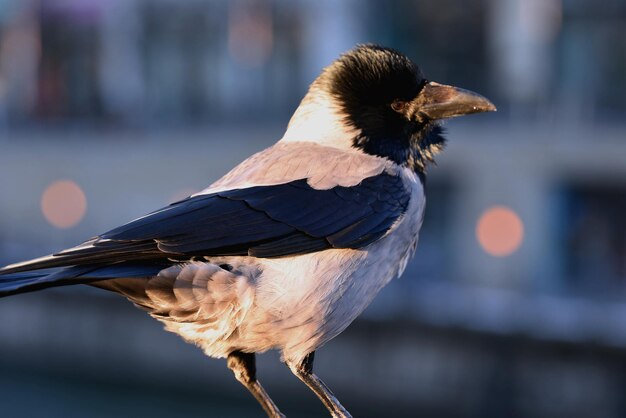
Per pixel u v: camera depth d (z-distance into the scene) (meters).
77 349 27.11
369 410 23.38
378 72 6.00
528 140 33.22
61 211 41.62
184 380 25.70
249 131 38.78
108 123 41.84
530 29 34.34
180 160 40.09
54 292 27.16
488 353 22.50
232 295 5.26
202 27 39.97
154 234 5.20
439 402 22.81
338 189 5.71
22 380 27.28
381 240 5.67
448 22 35.41
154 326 26.16
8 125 43.16
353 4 36.41
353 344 23.47
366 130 6.01
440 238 33.94
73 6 42.22
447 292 28.45
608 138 32.62
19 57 43.34
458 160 33.78
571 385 21.78
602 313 24.97
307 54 37.50
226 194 5.55
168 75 40.84
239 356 5.58
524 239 33.06
